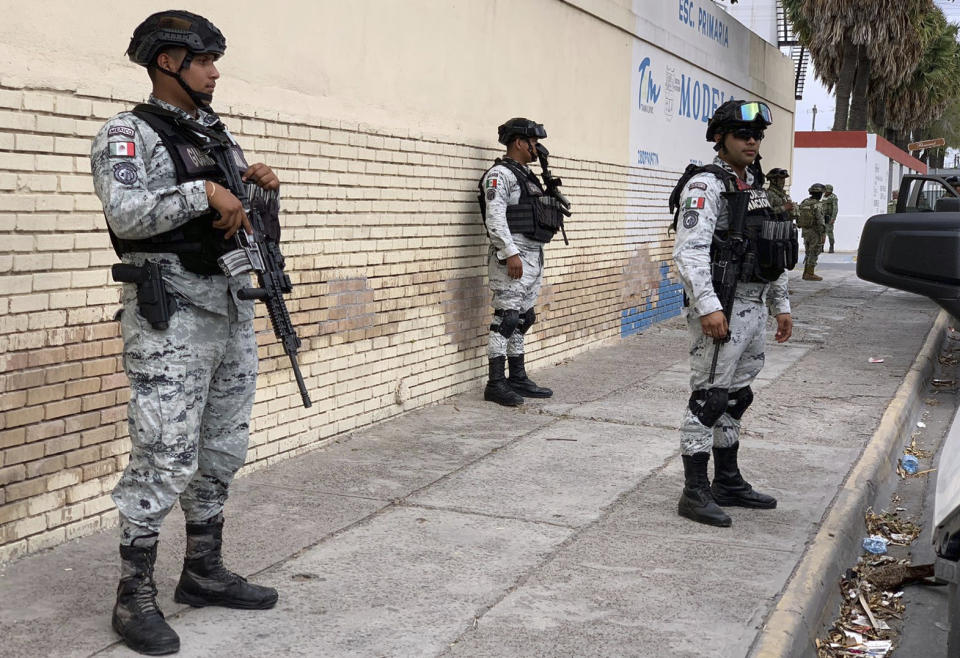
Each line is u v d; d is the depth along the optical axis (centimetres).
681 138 1268
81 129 419
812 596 407
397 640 349
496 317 743
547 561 433
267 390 554
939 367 1070
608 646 351
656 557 443
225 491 368
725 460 523
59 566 402
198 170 321
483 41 767
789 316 524
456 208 742
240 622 359
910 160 3681
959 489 289
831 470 600
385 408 671
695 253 463
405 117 668
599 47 988
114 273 324
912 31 3009
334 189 595
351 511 489
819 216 1803
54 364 414
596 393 794
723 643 357
